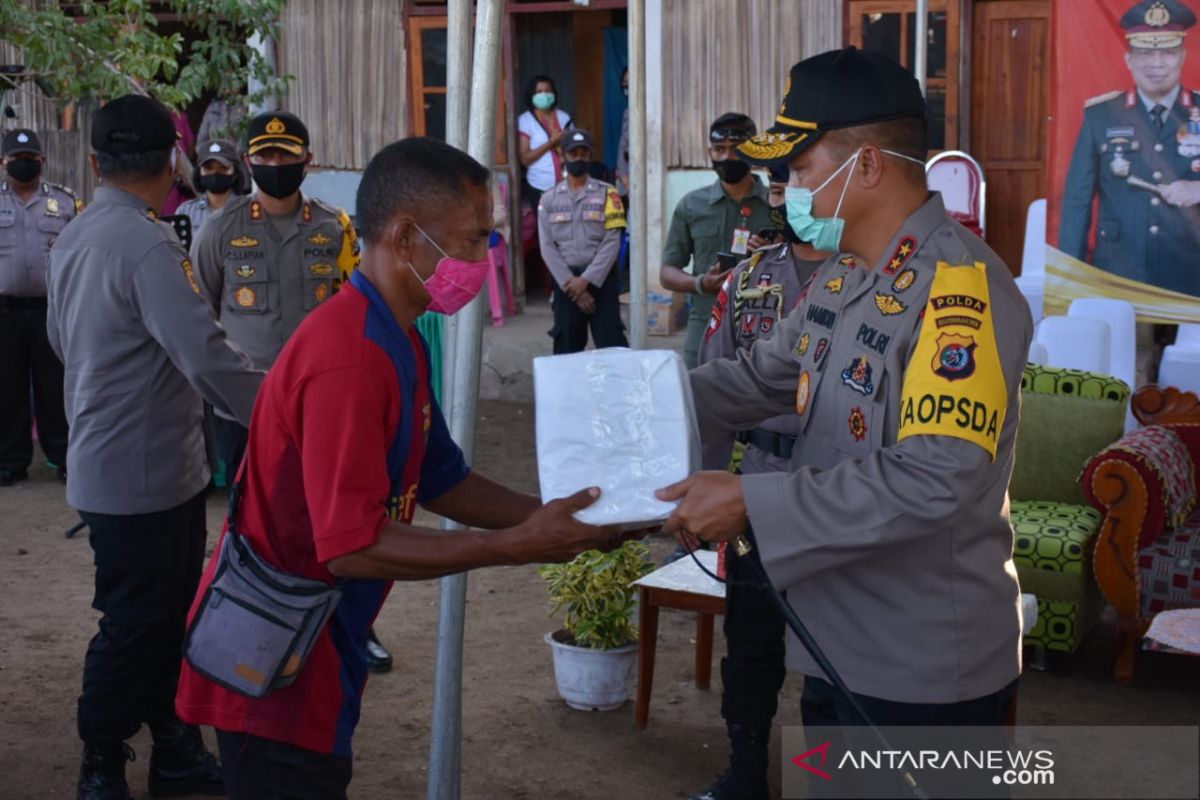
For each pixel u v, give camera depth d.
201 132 10.39
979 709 2.29
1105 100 7.63
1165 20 7.43
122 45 8.12
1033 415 5.45
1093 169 7.71
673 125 10.10
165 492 3.57
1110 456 4.80
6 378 7.64
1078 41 7.63
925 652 2.26
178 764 3.88
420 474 2.66
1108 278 7.77
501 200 10.82
